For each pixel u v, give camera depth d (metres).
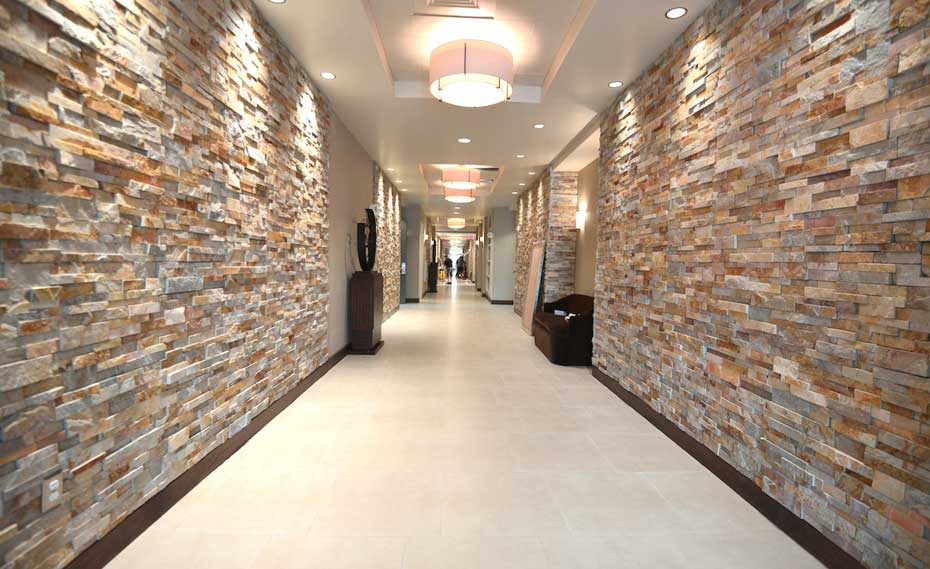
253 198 3.16
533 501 2.50
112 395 1.87
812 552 2.07
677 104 3.41
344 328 6.18
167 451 2.27
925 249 1.62
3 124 1.39
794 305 2.22
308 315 4.48
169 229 2.21
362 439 3.30
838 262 1.97
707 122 3.01
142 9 1.99
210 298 2.62
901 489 1.67
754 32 2.54
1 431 1.40
